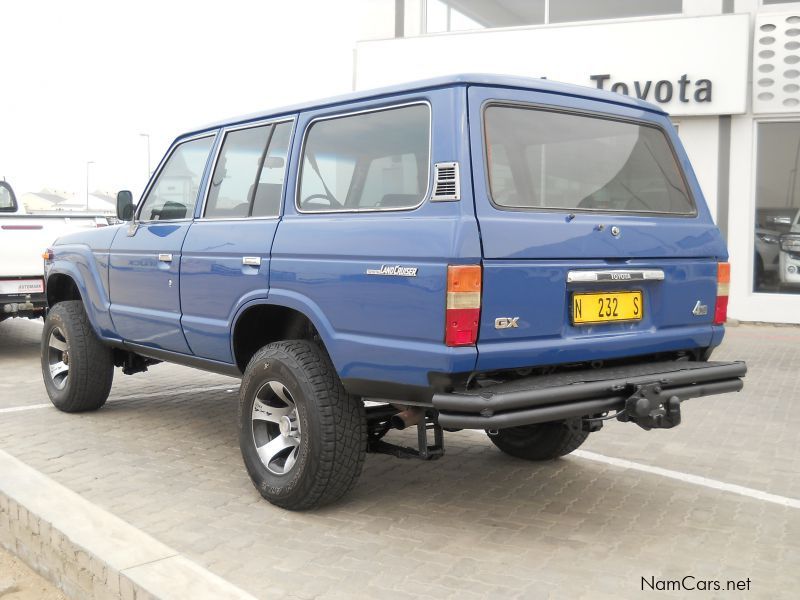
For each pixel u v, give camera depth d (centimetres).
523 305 346
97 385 598
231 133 478
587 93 403
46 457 501
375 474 473
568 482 462
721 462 505
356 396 387
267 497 411
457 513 408
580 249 364
